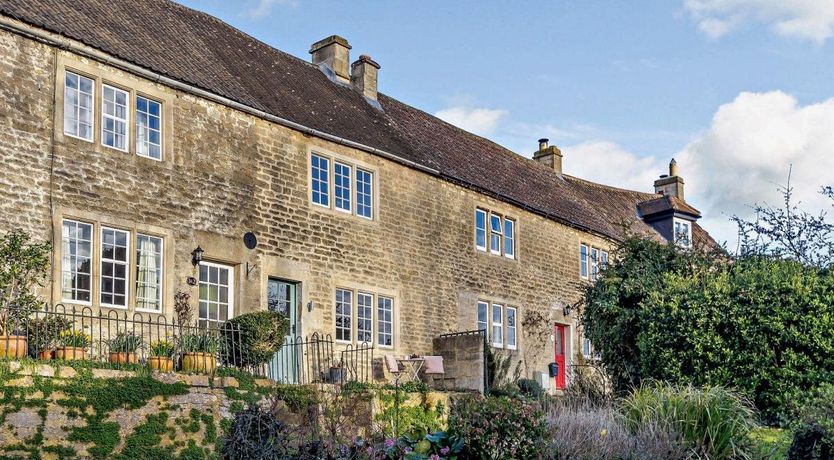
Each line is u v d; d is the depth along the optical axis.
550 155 29.12
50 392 10.46
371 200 18.97
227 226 15.76
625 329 16.30
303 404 12.35
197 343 12.95
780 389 13.40
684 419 11.48
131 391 11.15
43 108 13.31
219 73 16.84
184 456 11.42
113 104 14.39
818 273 15.02
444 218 20.80
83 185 13.64
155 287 14.55
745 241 16.92
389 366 17.58
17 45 13.14
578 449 10.22
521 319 22.72
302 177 17.39
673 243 17.86
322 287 17.39
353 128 19.20
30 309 11.55
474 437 9.71
